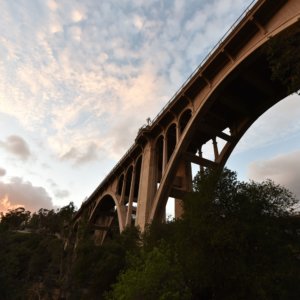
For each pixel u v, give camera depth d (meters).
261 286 13.48
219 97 27.88
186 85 28.50
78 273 33.75
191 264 15.34
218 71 25.45
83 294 34.34
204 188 16.86
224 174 17.33
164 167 30.39
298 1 18.27
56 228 82.56
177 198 30.80
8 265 37.38
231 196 16.00
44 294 39.91
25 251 62.12
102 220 66.38
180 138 28.17
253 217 15.03
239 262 13.96
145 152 36.12
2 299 33.91
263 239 14.59
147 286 14.80
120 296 16.28
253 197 16.06
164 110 31.91
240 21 22.22
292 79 10.70
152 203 29.73
